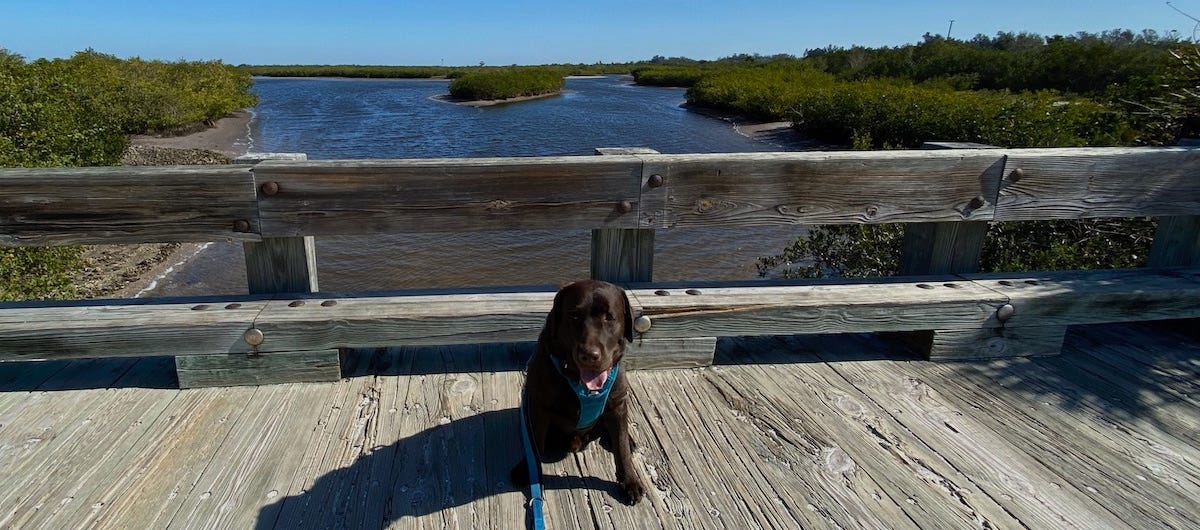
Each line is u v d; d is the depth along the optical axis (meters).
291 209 2.90
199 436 2.58
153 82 28.52
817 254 6.85
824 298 3.25
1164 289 3.41
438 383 3.04
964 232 3.62
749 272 10.00
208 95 30.38
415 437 2.61
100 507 2.17
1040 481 2.41
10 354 2.79
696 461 2.49
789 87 34.53
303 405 2.82
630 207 3.10
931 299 3.26
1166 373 3.27
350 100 48.78
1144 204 3.48
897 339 3.61
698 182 3.11
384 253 10.81
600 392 2.08
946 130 16.22
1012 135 6.57
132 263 9.84
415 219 2.98
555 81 62.84
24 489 2.25
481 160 3.00
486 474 2.39
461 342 3.03
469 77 52.38
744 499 2.28
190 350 2.88
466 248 11.09
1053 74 31.75
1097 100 7.19
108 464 2.39
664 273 9.97
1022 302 3.32
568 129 27.86
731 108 36.53
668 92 62.38
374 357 3.28
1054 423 2.81
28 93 9.96
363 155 20.09
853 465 2.49
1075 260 5.18
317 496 2.25
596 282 2.14
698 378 3.14
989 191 3.34
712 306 3.14
